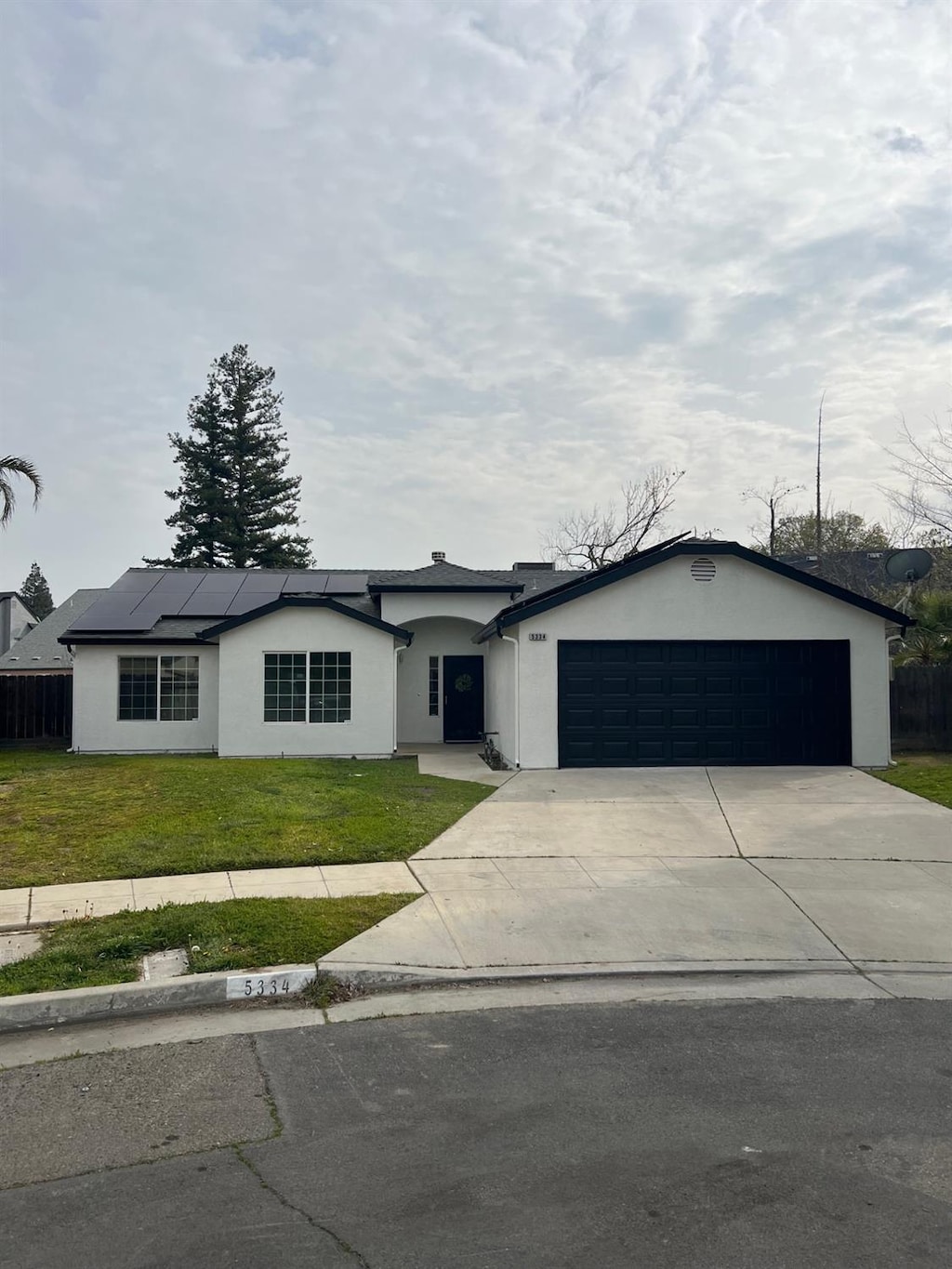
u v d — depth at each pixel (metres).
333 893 8.23
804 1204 3.74
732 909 8.17
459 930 7.41
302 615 18.50
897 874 9.38
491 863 9.55
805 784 14.42
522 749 16.03
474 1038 5.54
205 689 19.45
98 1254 3.40
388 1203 3.75
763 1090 4.84
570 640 16.12
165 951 6.79
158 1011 5.96
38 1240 3.50
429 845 10.27
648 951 7.09
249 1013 5.93
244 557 47.69
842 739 16.31
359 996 6.24
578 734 16.11
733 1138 4.31
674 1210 3.70
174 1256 3.39
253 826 10.59
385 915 7.68
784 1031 5.68
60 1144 4.26
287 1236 3.51
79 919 7.41
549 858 9.81
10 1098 4.75
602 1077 4.99
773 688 16.31
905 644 19.50
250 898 7.98
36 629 26.86
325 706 18.52
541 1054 5.30
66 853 9.55
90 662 19.31
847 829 11.30
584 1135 4.33
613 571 16.02
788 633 16.30
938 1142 4.28
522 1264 3.34
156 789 12.91
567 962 6.81
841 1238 3.50
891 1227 3.58
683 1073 5.05
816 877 9.26
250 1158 4.12
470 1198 3.78
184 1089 4.84
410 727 21.92
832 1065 5.16
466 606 20.72
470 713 22.03
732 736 16.25
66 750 19.75
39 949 6.77
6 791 13.09
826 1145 4.24
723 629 16.27
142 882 8.56
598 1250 3.42
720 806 12.67
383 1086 4.88
